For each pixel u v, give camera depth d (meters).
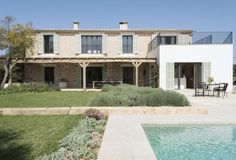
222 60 19.25
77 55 23.88
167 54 19.36
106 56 23.94
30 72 23.81
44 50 23.84
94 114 8.17
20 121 8.12
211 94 16.56
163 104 10.30
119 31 23.78
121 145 5.34
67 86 23.91
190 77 21.86
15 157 4.87
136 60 21.08
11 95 15.82
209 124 7.96
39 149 5.28
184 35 23.36
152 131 7.45
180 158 5.19
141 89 13.88
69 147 5.23
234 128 7.68
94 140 5.71
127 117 8.73
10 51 20.72
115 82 23.30
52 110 9.38
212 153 5.49
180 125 7.95
